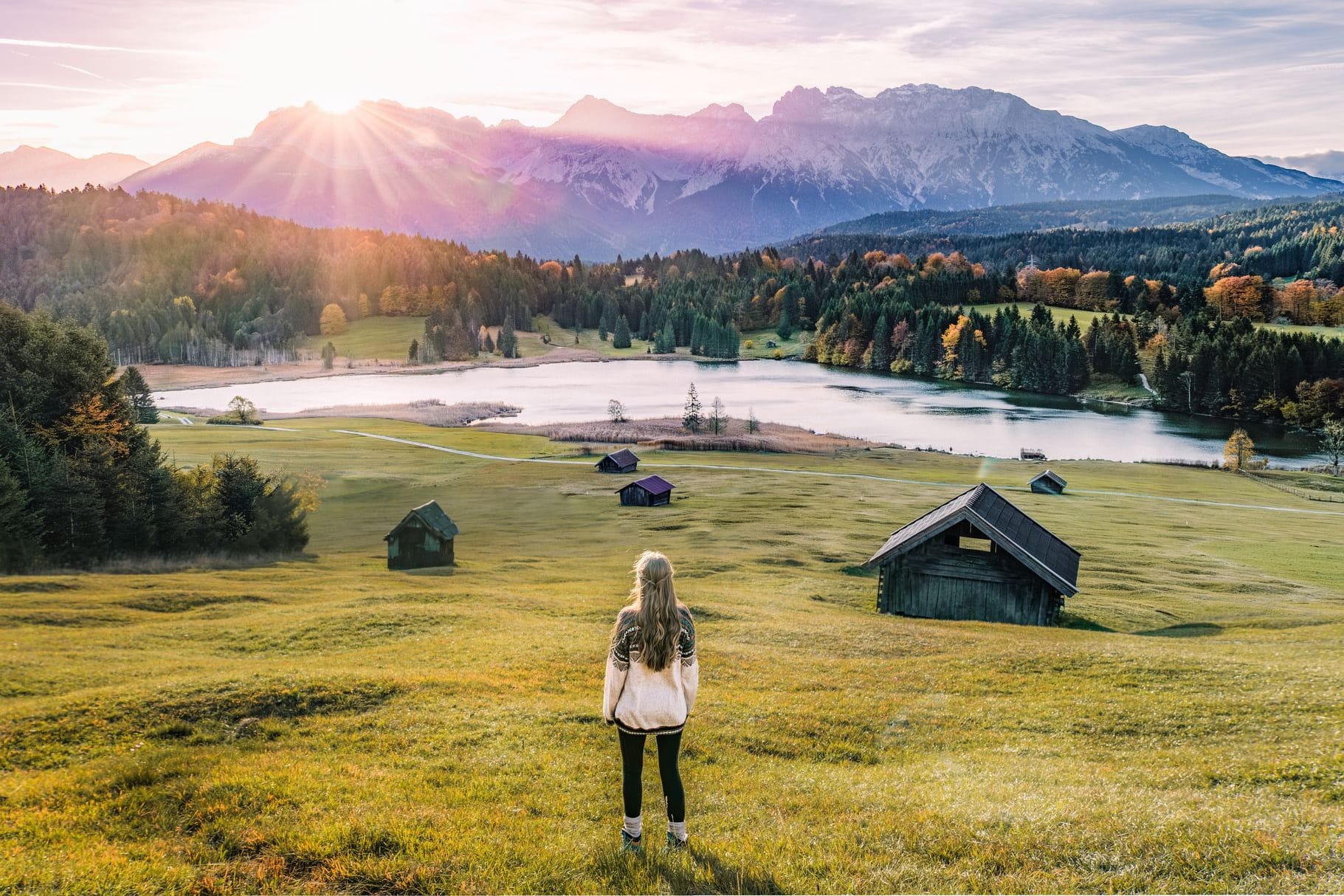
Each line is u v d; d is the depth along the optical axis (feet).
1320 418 562.25
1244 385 608.60
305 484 314.55
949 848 29.07
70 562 186.29
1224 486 365.20
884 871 26.84
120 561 192.24
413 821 31.09
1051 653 84.64
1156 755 46.65
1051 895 25.31
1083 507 296.51
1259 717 54.44
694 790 37.63
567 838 30.01
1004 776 41.34
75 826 31.89
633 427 524.11
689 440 462.19
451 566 200.44
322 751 44.75
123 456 225.97
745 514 277.85
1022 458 445.78
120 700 54.75
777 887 25.45
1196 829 29.86
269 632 107.04
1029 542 141.79
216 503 219.82
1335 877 25.22
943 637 106.52
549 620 120.06
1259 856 27.14
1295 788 36.83
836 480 357.00
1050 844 29.19
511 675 71.97
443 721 50.62
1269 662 77.41
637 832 28.07
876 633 109.60
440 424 548.72
